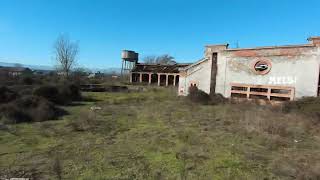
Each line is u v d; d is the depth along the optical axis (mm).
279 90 23109
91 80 54000
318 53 20922
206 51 29719
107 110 19844
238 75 25688
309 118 15633
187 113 18750
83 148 9875
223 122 15305
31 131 12508
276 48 23156
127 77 67812
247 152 9727
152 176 7375
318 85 21016
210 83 28531
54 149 9695
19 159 8562
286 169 8031
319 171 7832
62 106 21953
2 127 13086
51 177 7180
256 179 7352
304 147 10617
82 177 7242
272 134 12484
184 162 8531
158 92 37812
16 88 24109
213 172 7785
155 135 12086
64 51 53781
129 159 8758
